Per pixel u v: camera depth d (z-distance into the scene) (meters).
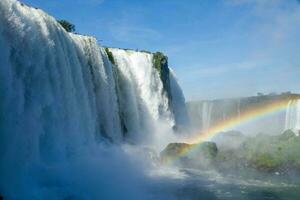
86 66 43.94
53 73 35.00
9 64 28.48
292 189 34.28
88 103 41.47
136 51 59.97
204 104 79.19
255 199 31.50
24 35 31.36
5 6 30.00
